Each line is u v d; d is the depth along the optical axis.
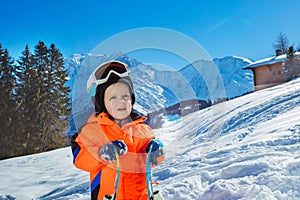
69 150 9.49
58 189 4.51
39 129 24.66
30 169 6.95
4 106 24.19
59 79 26.95
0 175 6.39
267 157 2.77
